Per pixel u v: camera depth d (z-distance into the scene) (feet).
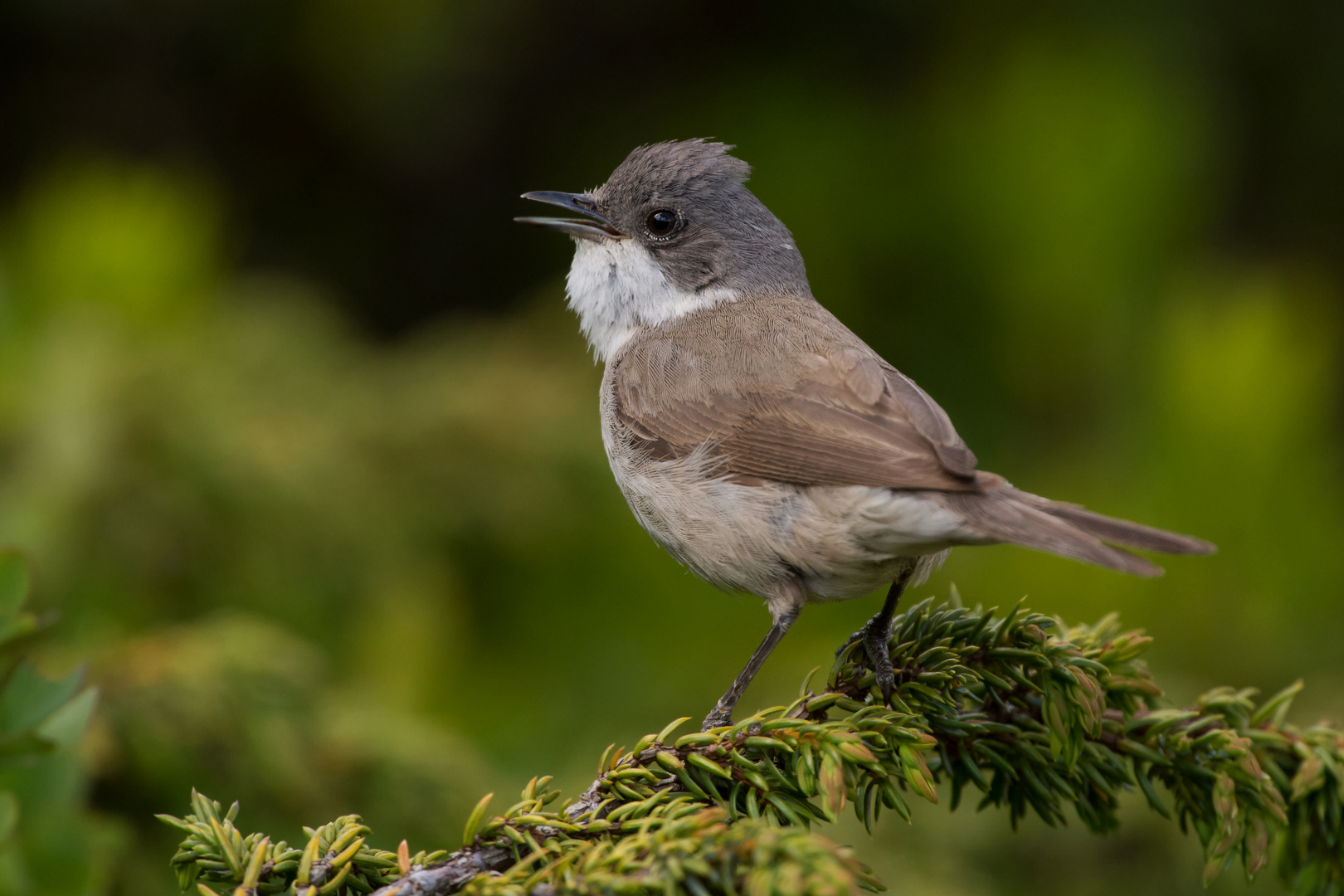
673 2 48.62
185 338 35.29
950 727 20.67
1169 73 42.68
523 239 49.80
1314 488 32.07
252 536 31.76
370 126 47.73
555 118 49.14
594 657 35.19
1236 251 48.55
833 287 42.80
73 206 36.83
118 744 24.43
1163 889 30.37
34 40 46.83
